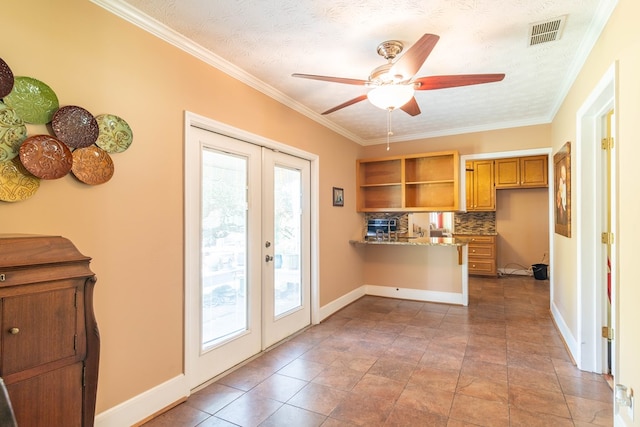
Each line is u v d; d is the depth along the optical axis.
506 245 7.07
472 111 3.85
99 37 1.84
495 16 2.03
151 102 2.10
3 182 1.46
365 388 2.40
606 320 2.59
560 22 2.09
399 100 2.19
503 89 3.20
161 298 2.15
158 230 2.13
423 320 3.97
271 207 3.28
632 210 1.64
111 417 1.87
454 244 4.32
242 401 2.25
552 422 1.98
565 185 3.15
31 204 1.56
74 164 1.70
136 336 2.00
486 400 2.23
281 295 3.44
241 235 2.91
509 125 4.33
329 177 4.25
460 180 4.64
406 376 2.58
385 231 4.97
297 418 2.06
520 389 2.37
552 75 2.87
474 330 3.60
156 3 1.90
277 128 3.25
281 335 3.39
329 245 4.23
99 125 1.82
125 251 1.94
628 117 1.68
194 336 2.44
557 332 3.52
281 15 2.02
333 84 3.04
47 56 1.62
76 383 1.41
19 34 1.53
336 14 2.01
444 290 4.78
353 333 3.56
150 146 2.09
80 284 1.42
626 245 1.71
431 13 2.00
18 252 1.26
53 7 1.65
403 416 2.06
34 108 1.57
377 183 5.14
